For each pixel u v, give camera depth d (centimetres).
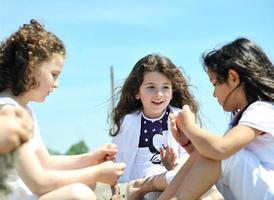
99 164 327
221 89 351
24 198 281
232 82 345
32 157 277
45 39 328
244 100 345
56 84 334
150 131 483
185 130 317
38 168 277
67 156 355
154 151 482
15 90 318
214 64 350
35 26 339
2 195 145
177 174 336
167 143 482
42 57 321
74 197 271
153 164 478
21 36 324
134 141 482
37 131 339
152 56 498
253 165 321
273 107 334
